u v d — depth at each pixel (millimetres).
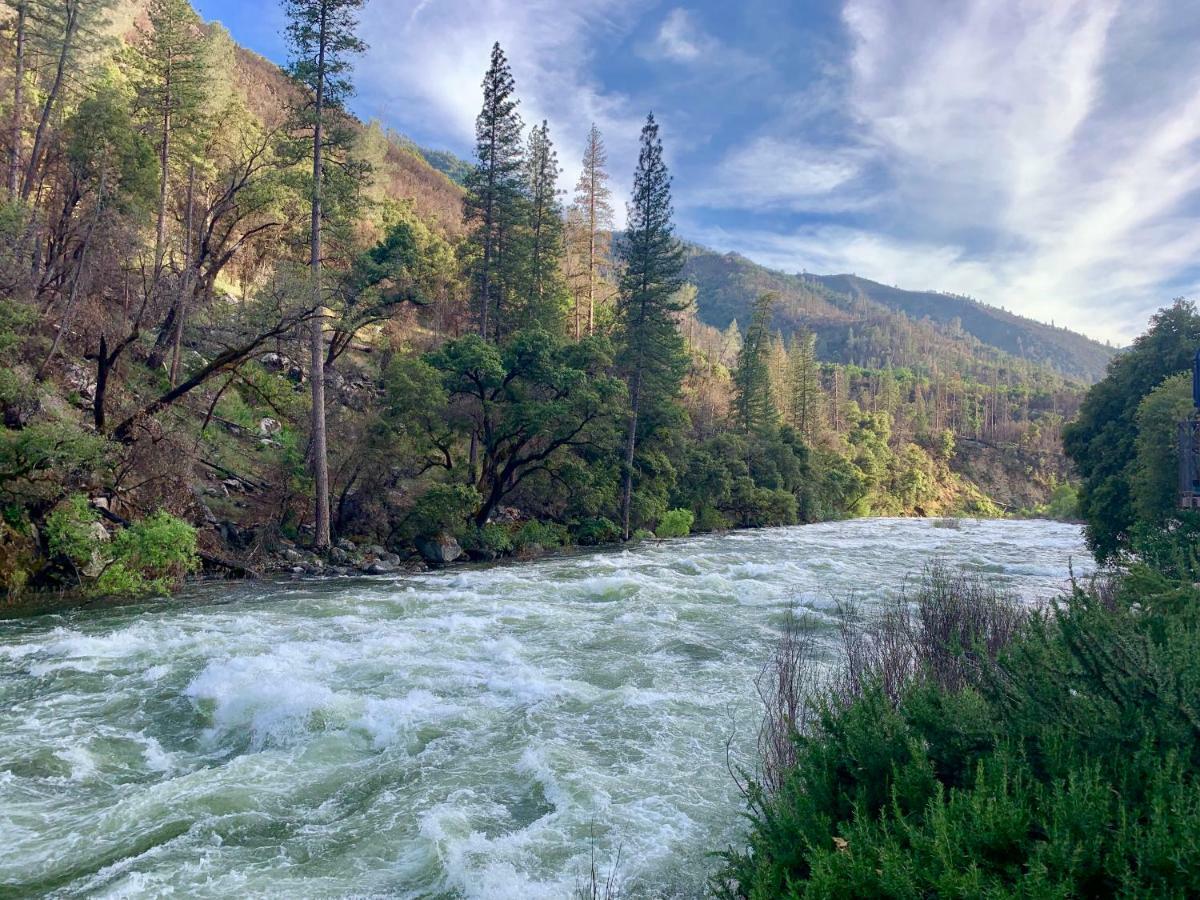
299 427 25641
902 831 3492
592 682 9961
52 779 6746
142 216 24125
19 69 28125
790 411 87188
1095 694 4258
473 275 39875
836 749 4684
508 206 38812
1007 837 3176
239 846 5574
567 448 33219
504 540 27141
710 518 45938
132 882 5008
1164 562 7441
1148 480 17344
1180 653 4281
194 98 30625
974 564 24719
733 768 6969
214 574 18703
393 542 24781
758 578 20516
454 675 10023
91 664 10281
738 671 10492
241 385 24922
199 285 29031
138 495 18188
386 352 37469
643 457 38406
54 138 26875
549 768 6887
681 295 106625
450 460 28781
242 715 8445
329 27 24094
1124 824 3016
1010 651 5809
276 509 22500
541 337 28953
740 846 5516
